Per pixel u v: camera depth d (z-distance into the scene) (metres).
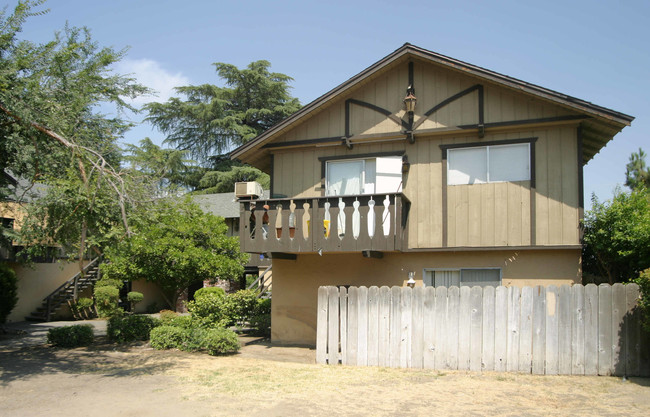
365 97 13.51
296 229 12.55
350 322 10.62
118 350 12.48
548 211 11.77
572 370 9.42
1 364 10.66
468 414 7.08
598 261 12.44
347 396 7.99
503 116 12.22
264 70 42.56
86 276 24.42
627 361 9.21
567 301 9.57
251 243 12.94
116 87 11.73
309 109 13.48
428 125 12.80
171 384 8.77
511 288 9.84
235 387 8.54
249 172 36.91
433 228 12.57
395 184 12.80
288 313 13.76
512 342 9.73
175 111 40.75
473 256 12.34
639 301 8.94
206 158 41.81
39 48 10.74
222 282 27.61
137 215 10.08
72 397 7.93
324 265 13.62
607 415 6.99
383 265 13.07
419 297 10.27
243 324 15.98
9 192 11.44
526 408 7.35
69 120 10.41
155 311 27.31
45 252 10.77
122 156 11.27
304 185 13.96
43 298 22.95
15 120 9.99
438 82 12.87
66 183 9.16
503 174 12.23
